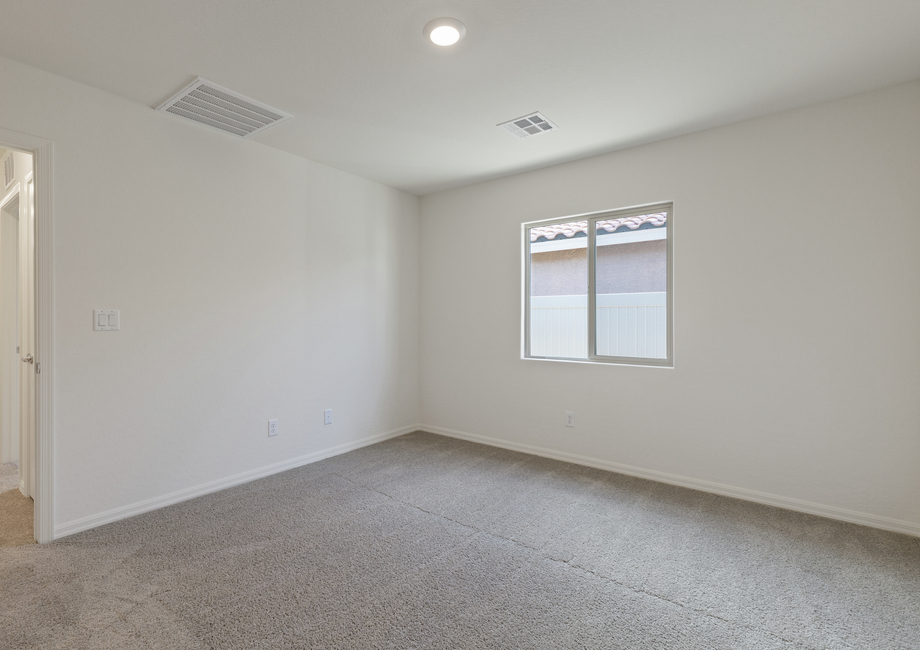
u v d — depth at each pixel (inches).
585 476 134.1
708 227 122.0
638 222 138.3
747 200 116.5
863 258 102.6
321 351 148.6
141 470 107.0
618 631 68.4
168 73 94.3
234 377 125.0
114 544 92.5
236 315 125.4
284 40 83.6
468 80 98.0
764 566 86.2
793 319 110.8
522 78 96.9
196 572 82.9
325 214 149.6
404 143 131.3
